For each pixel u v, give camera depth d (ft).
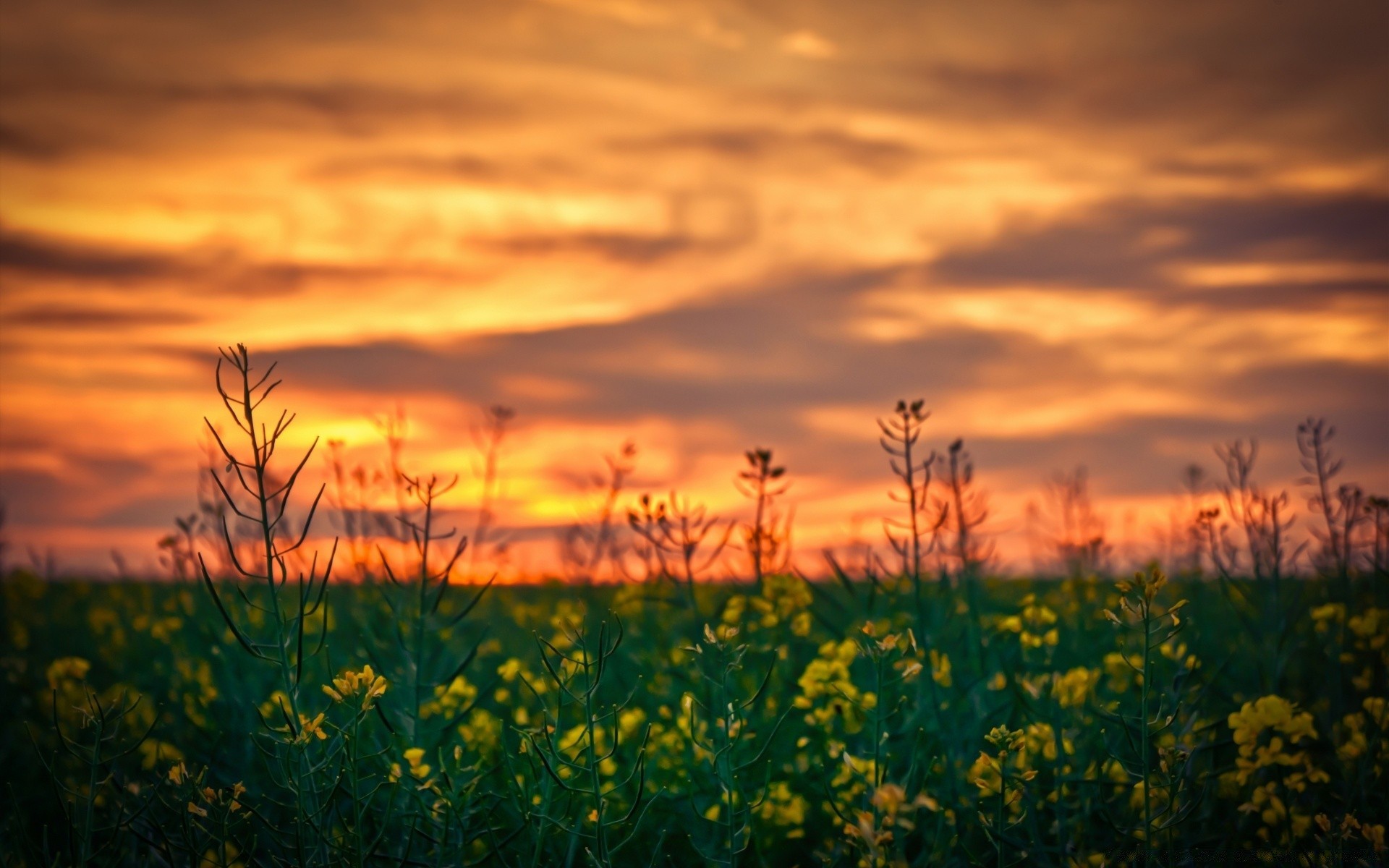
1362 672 19.42
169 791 15.08
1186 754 13.47
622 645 21.01
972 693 17.62
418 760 13.20
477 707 18.49
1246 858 15.25
